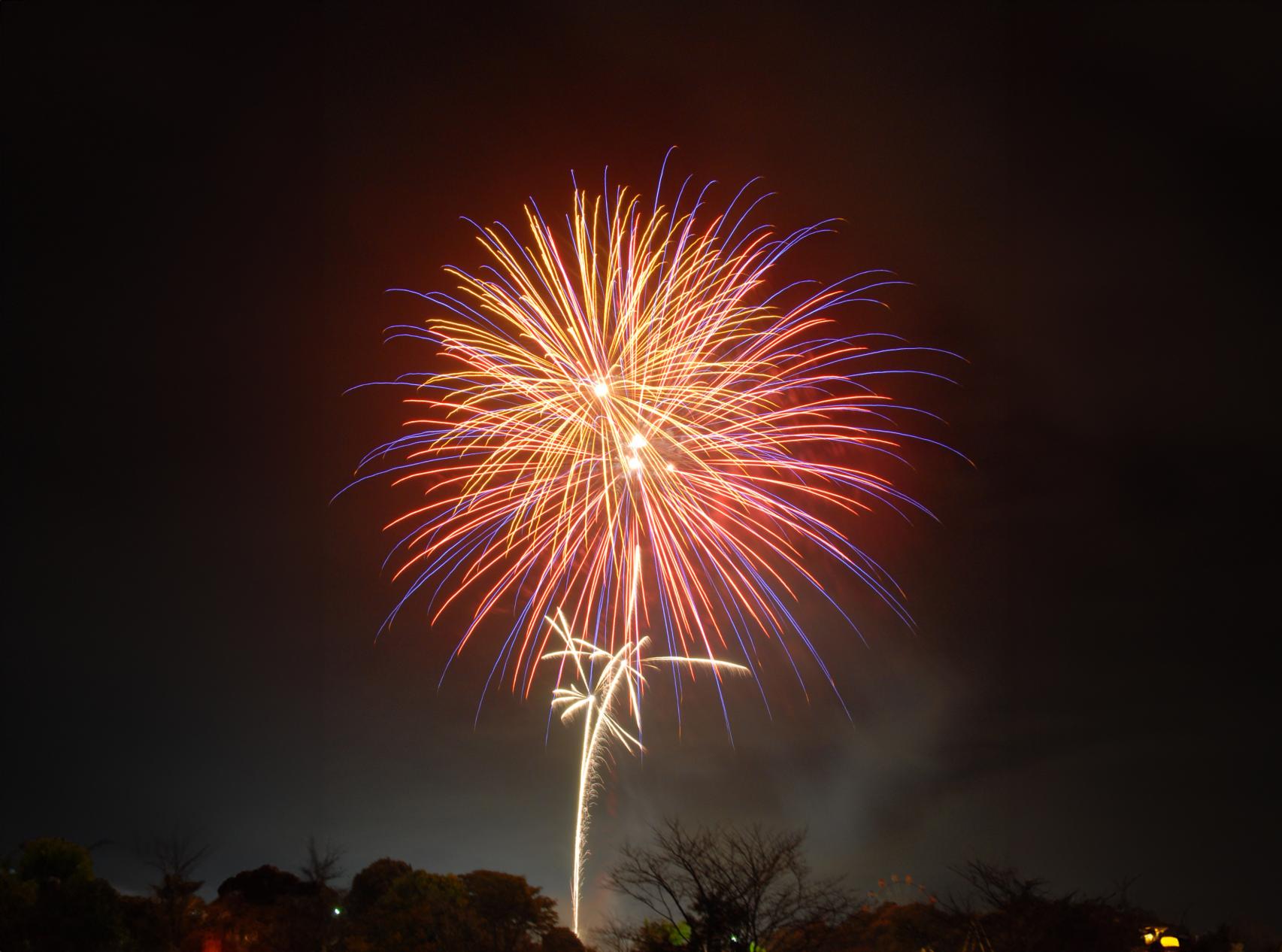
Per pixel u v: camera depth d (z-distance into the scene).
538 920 23.70
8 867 24.61
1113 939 20.72
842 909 19.84
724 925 18.14
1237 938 21.91
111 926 22.25
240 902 24.88
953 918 20.89
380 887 25.88
